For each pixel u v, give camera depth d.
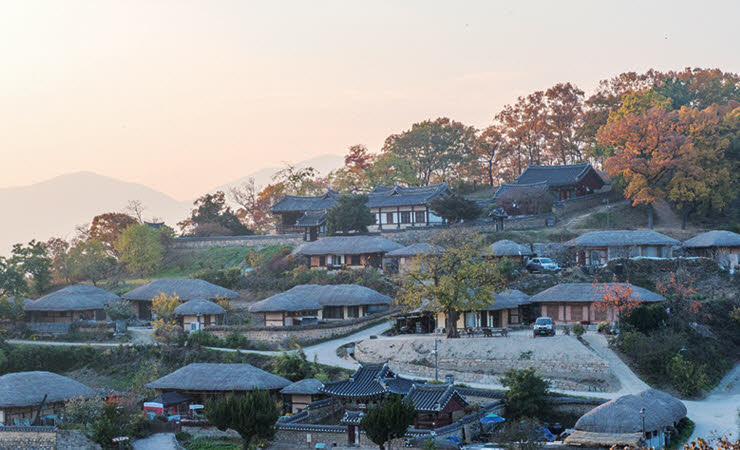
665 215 116.38
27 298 106.38
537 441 57.34
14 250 116.88
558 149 157.88
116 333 93.75
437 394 60.50
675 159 106.75
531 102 156.12
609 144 119.50
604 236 95.81
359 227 119.00
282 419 63.50
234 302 103.88
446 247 81.75
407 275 83.12
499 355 72.88
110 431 59.25
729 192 109.12
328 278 102.62
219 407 57.47
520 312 85.50
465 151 159.12
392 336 85.00
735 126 115.69
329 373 74.44
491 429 61.09
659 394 60.50
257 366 79.19
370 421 53.16
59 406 69.31
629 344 71.50
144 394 74.50
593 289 80.31
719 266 91.50
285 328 86.69
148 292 101.31
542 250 100.56
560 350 71.56
